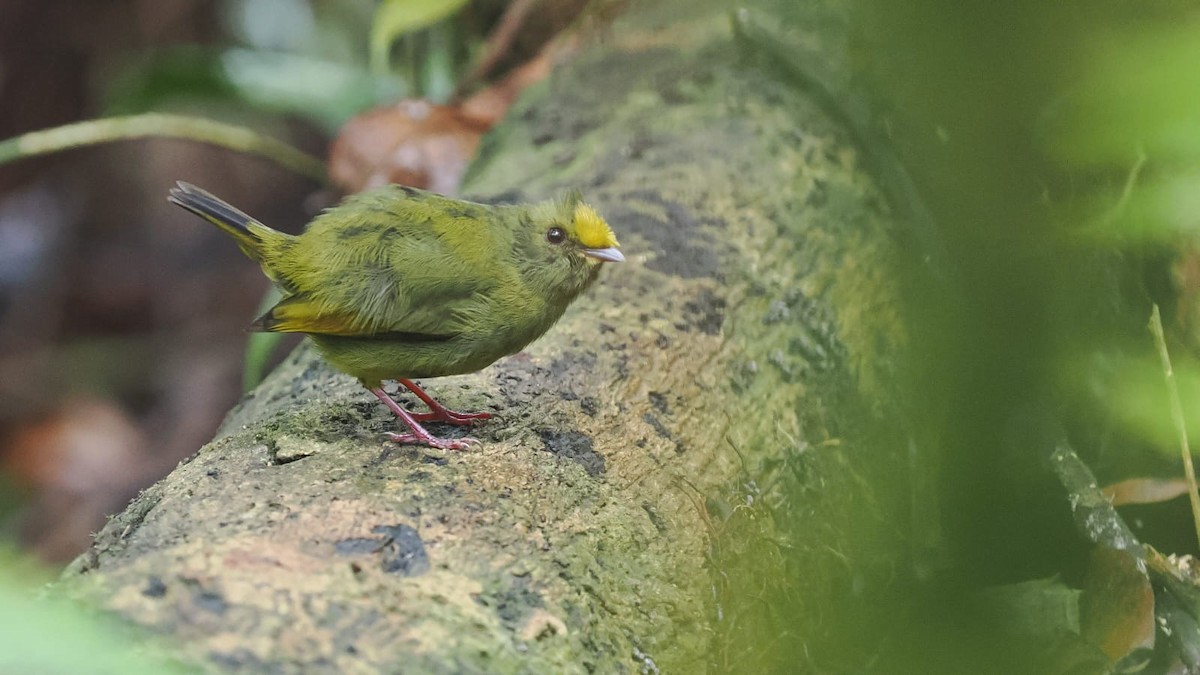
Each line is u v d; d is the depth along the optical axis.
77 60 17.36
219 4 18.12
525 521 5.94
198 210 7.05
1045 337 6.21
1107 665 7.38
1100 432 7.75
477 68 13.87
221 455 6.43
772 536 7.65
